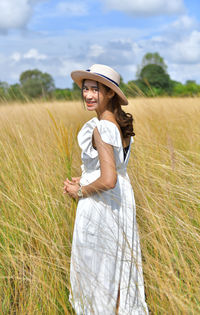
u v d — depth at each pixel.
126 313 1.98
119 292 2.05
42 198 2.97
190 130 5.04
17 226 2.79
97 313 1.97
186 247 2.33
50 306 2.17
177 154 3.83
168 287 2.00
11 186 3.08
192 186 3.19
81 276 2.05
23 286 2.25
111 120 2.04
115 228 2.04
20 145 3.87
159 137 4.60
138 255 2.13
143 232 2.58
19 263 2.51
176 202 2.96
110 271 2.01
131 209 2.09
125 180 2.12
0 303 2.22
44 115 5.66
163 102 6.25
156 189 3.11
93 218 2.03
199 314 1.85
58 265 2.34
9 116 5.25
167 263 2.19
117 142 1.96
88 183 2.07
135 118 5.42
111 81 2.04
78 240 2.07
